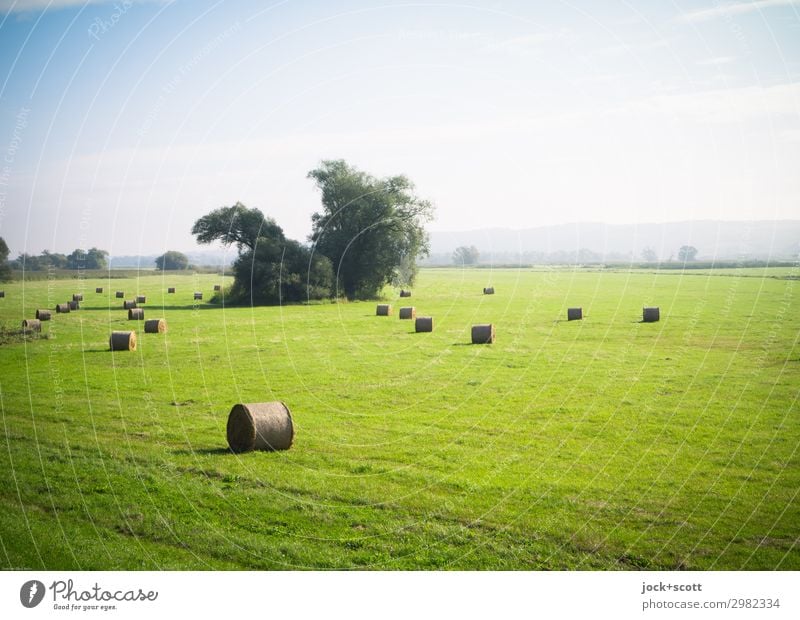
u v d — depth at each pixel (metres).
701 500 14.45
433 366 31.97
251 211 78.38
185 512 14.13
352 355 35.81
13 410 23.56
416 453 18.28
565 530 13.11
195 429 21.03
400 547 12.53
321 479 16.14
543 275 128.88
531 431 20.39
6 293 92.19
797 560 11.83
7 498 14.95
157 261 186.62
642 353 34.28
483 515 13.88
